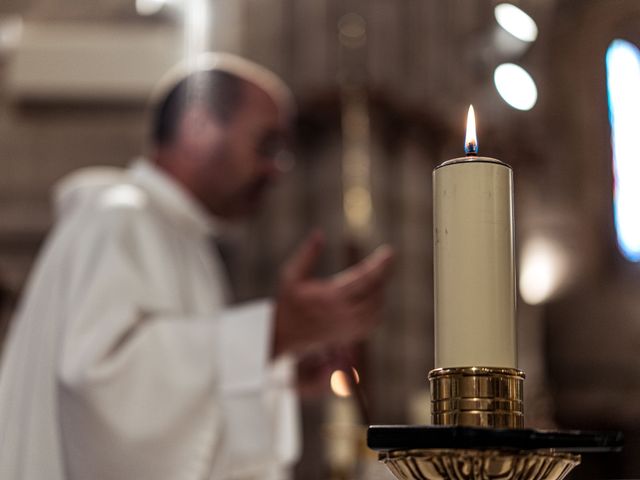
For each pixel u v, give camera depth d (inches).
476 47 199.0
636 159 410.9
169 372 117.0
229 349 119.3
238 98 158.4
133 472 114.2
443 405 40.3
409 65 393.7
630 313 417.1
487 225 41.2
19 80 340.8
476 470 37.1
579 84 393.7
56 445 116.0
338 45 391.5
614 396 412.8
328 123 391.2
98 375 114.4
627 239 415.8
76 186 143.0
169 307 128.2
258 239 384.2
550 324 418.3
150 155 159.6
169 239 145.2
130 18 337.4
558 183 399.5
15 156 343.3
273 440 120.5
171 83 161.3
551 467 38.6
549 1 342.3
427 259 391.2
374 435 38.3
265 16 394.0
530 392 256.4
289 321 117.6
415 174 394.3
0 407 121.3
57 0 330.3
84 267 125.6
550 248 404.5
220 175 156.1
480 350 40.3
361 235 376.2
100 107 344.8
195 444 116.0
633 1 382.6
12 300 254.2
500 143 294.2
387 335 369.7
